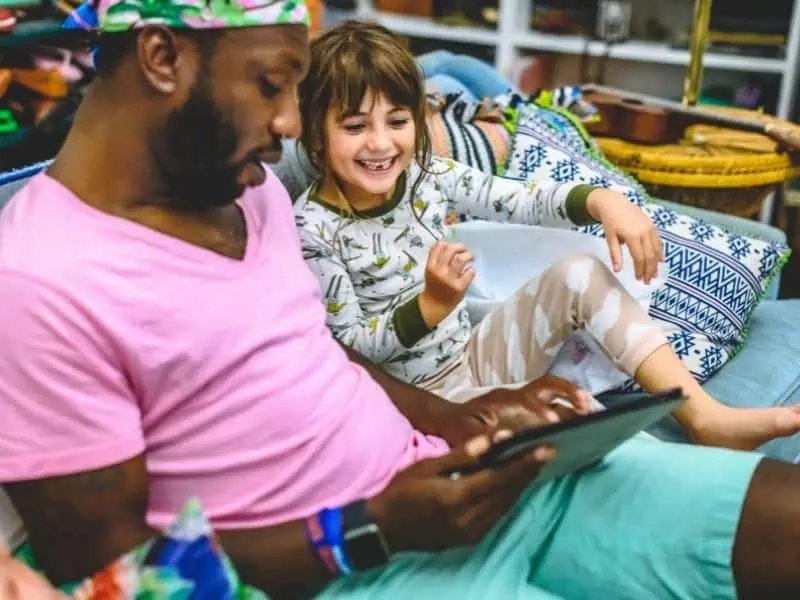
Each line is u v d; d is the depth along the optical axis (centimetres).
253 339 83
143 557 68
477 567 89
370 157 113
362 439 91
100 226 78
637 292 138
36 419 73
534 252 138
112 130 78
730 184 195
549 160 156
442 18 310
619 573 92
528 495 94
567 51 291
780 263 155
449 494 79
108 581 67
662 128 201
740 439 114
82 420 74
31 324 72
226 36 75
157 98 76
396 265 121
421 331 113
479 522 81
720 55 270
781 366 144
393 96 111
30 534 78
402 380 113
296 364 87
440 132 154
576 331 124
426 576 88
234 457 84
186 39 75
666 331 141
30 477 74
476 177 131
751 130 197
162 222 82
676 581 90
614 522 93
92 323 74
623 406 81
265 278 87
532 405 101
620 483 95
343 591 86
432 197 126
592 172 157
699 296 144
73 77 238
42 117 235
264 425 84
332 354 94
